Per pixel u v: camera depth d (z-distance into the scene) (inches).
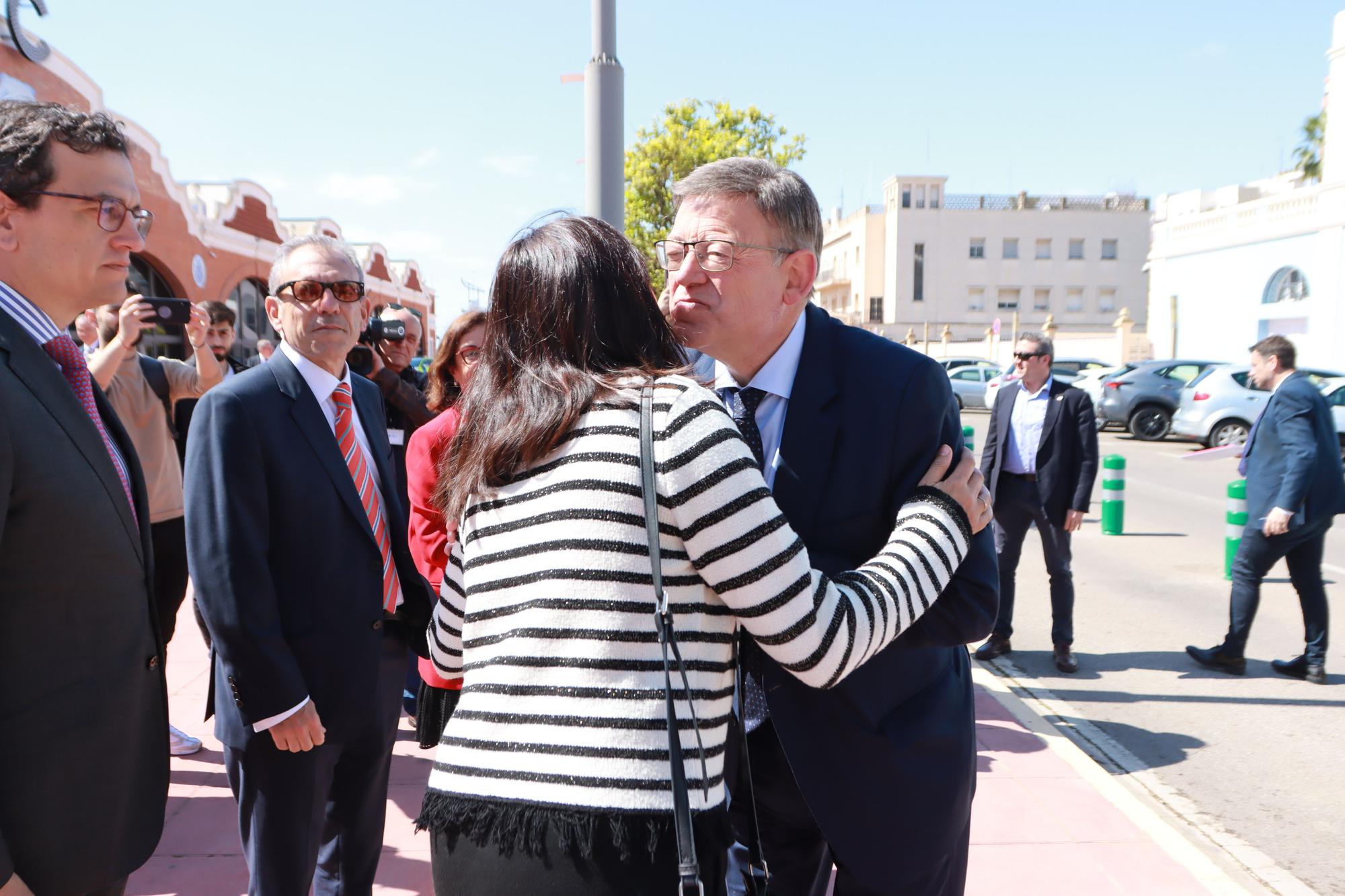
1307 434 180.4
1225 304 847.1
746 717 66.5
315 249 88.4
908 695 63.0
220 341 177.0
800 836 73.0
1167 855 119.0
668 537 44.3
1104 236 1851.6
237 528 78.3
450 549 56.8
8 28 366.9
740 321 61.2
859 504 59.5
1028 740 158.2
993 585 59.1
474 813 43.9
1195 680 192.9
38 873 54.1
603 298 49.3
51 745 54.3
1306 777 147.0
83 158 58.1
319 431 86.4
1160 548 320.8
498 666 45.3
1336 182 709.3
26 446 52.6
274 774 82.1
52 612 54.2
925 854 62.1
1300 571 191.0
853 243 1974.7
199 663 186.9
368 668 88.0
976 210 1830.7
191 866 111.7
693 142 949.8
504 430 46.8
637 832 42.0
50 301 59.9
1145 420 656.4
